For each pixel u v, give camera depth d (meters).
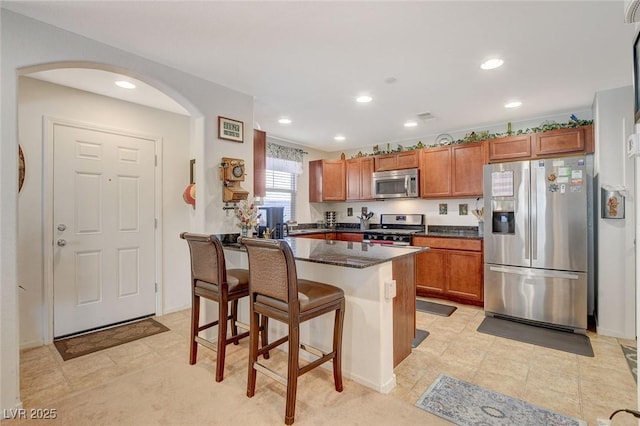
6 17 1.80
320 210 5.99
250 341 1.98
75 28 2.02
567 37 2.11
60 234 2.88
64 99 2.90
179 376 2.24
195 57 2.40
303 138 5.11
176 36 2.12
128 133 3.32
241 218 2.92
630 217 2.89
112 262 3.22
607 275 2.98
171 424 1.75
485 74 2.69
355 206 5.79
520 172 3.31
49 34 1.96
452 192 4.32
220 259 2.16
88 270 3.05
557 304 3.12
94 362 2.46
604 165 2.99
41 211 2.77
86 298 3.04
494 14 1.87
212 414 1.83
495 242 3.46
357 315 2.15
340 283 2.25
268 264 1.84
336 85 2.92
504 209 3.40
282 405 1.91
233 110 3.00
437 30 2.04
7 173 1.78
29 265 2.71
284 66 2.54
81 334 2.99
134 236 3.38
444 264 4.07
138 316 3.41
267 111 3.69
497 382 2.15
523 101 3.35
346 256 2.18
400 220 5.17
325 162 5.59
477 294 3.81
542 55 2.36
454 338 2.89
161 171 3.58
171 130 3.67
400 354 2.42
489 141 4.01
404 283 2.50
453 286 3.99
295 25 1.99
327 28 2.02
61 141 2.88
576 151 3.44
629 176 2.90
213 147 2.84
